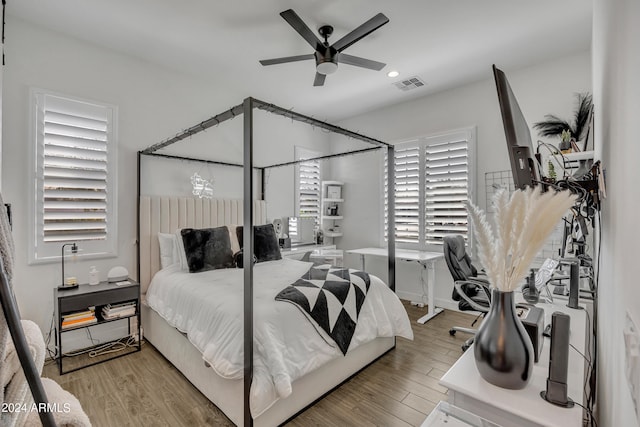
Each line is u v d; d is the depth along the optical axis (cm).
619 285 81
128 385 225
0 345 61
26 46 256
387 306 266
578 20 256
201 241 298
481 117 375
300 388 194
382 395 214
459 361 119
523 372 98
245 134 176
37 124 261
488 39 285
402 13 248
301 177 499
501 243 100
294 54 312
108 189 298
